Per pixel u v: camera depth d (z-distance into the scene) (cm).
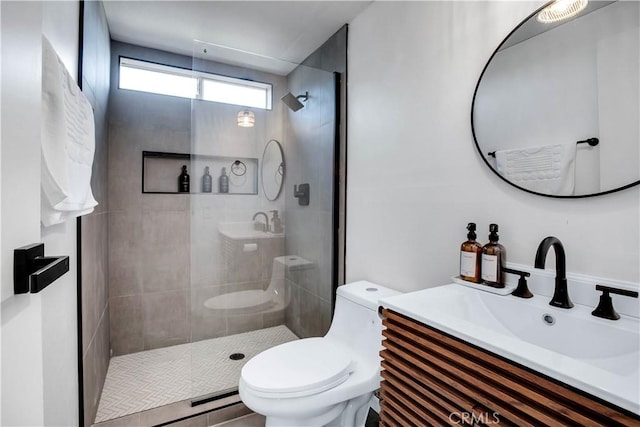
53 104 91
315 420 130
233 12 190
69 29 126
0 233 46
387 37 174
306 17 198
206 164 212
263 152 227
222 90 213
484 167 125
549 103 106
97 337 178
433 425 83
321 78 227
